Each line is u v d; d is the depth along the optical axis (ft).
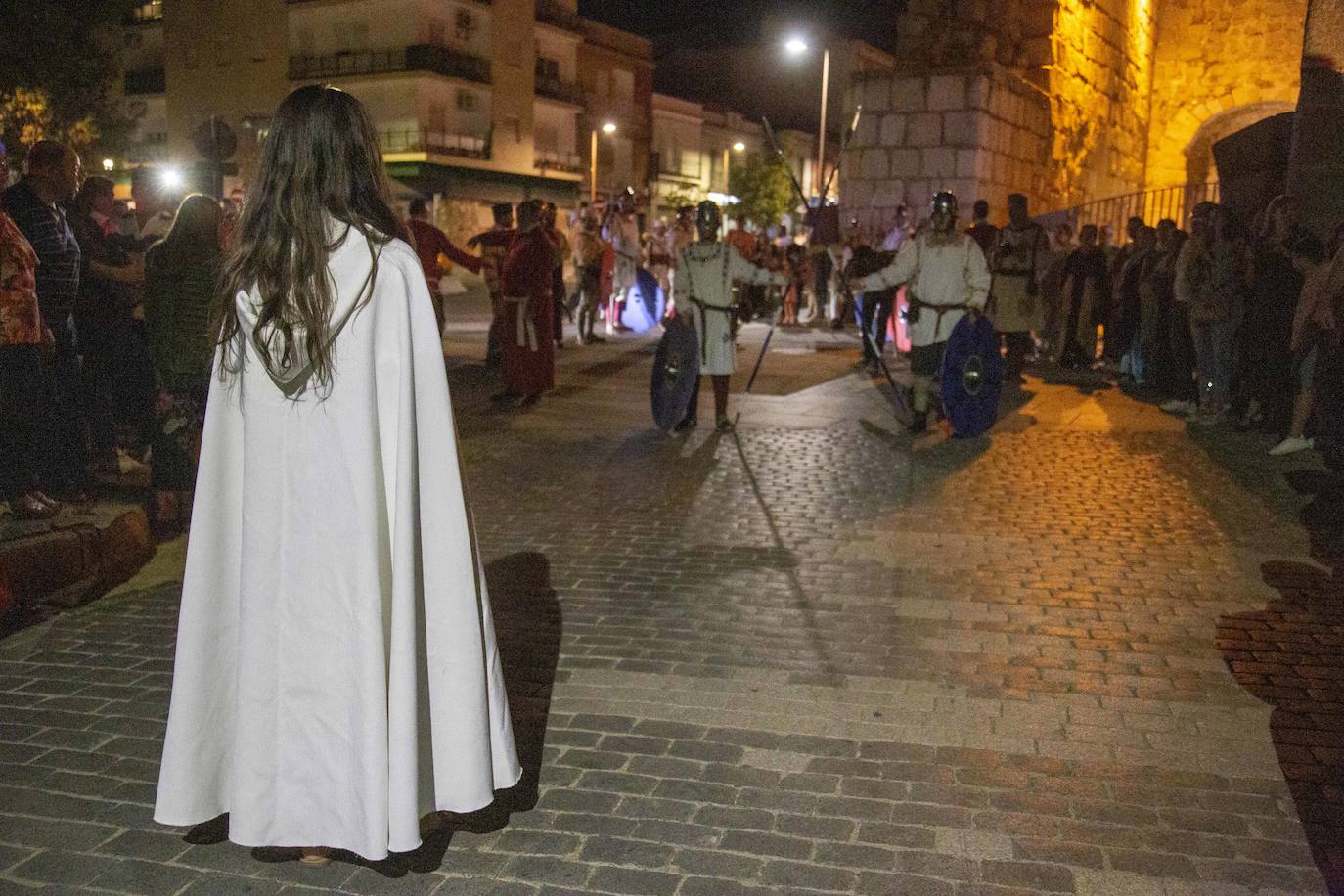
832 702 13.29
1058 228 49.55
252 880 9.63
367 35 146.00
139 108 92.02
